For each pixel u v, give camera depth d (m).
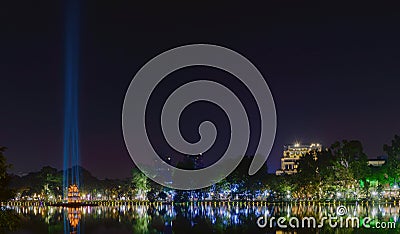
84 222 178.25
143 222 172.88
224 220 167.62
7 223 62.81
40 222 180.38
